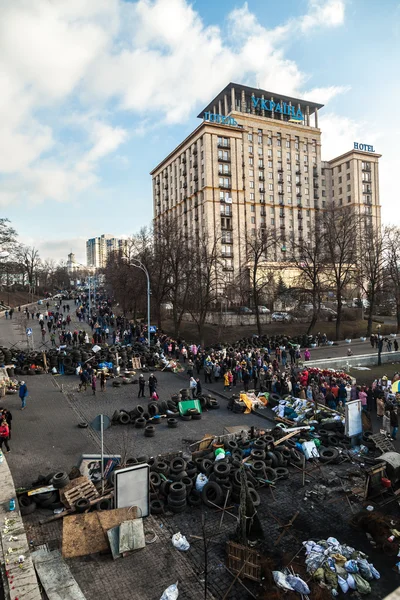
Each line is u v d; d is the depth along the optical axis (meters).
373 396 22.11
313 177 95.25
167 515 11.66
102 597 8.48
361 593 8.62
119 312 72.56
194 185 84.75
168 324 55.88
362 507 12.13
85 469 13.40
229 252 80.75
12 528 10.45
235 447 15.47
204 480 12.97
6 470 13.73
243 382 27.53
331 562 9.29
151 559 9.70
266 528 10.99
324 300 64.88
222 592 8.66
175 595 8.44
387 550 10.02
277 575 8.86
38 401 23.11
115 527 9.98
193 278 47.81
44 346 40.41
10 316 57.53
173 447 16.78
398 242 52.31
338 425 18.42
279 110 94.75
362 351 40.62
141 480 11.32
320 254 52.81
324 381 23.36
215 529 10.96
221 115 91.06
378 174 103.12
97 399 23.78
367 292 52.06
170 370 31.89
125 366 31.66
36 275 109.25
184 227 88.56
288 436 16.31
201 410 22.55
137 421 19.25
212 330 49.69
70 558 9.65
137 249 60.50
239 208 83.44
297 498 12.67
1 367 29.59
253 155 86.56
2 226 61.72
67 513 11.42
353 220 54.88
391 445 15.96
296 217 92.06
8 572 8.85
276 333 49.38
